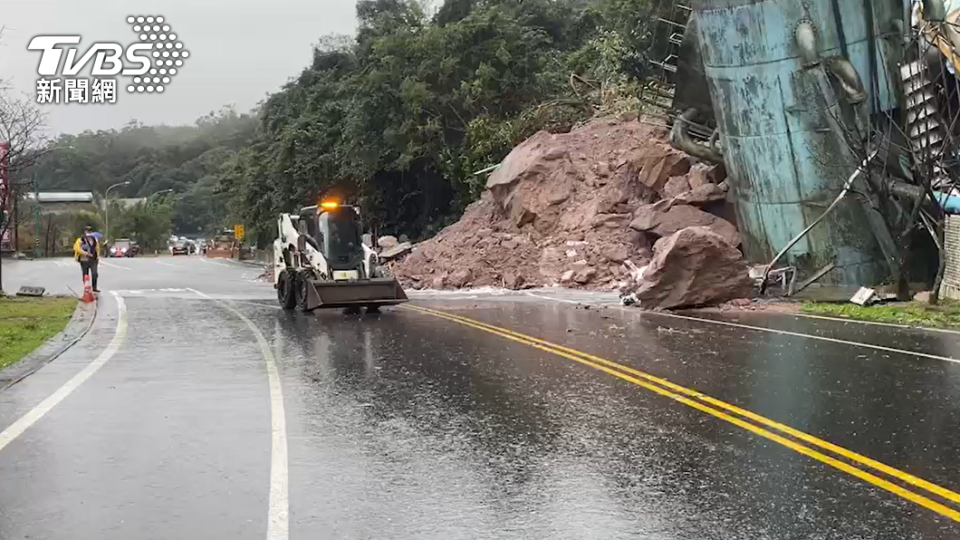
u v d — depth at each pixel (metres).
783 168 22.33
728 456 7.15
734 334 15.15
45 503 6.07
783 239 23.05
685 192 28.36
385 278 20.41
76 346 14.22
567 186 31.62
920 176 19.25
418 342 14.54
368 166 44.88
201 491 6.34
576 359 12.39
